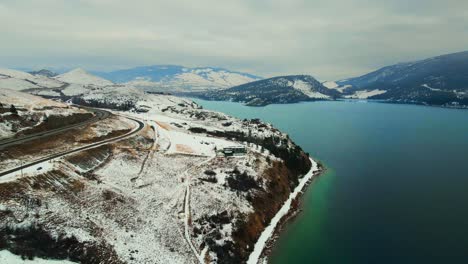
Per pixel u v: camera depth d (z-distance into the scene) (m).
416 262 78.81
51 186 74.00
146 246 69.94
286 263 78.81
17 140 100.19
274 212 107.00
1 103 116.12
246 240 86.75
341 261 79.38
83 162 95.00
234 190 105.00
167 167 112.56
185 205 90.75
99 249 63.09
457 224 99.38
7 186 66.69
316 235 93.19
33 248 57.19
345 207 113.38
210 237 81.44
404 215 106.50
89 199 76.31
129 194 87.00
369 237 91.75
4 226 58.03
